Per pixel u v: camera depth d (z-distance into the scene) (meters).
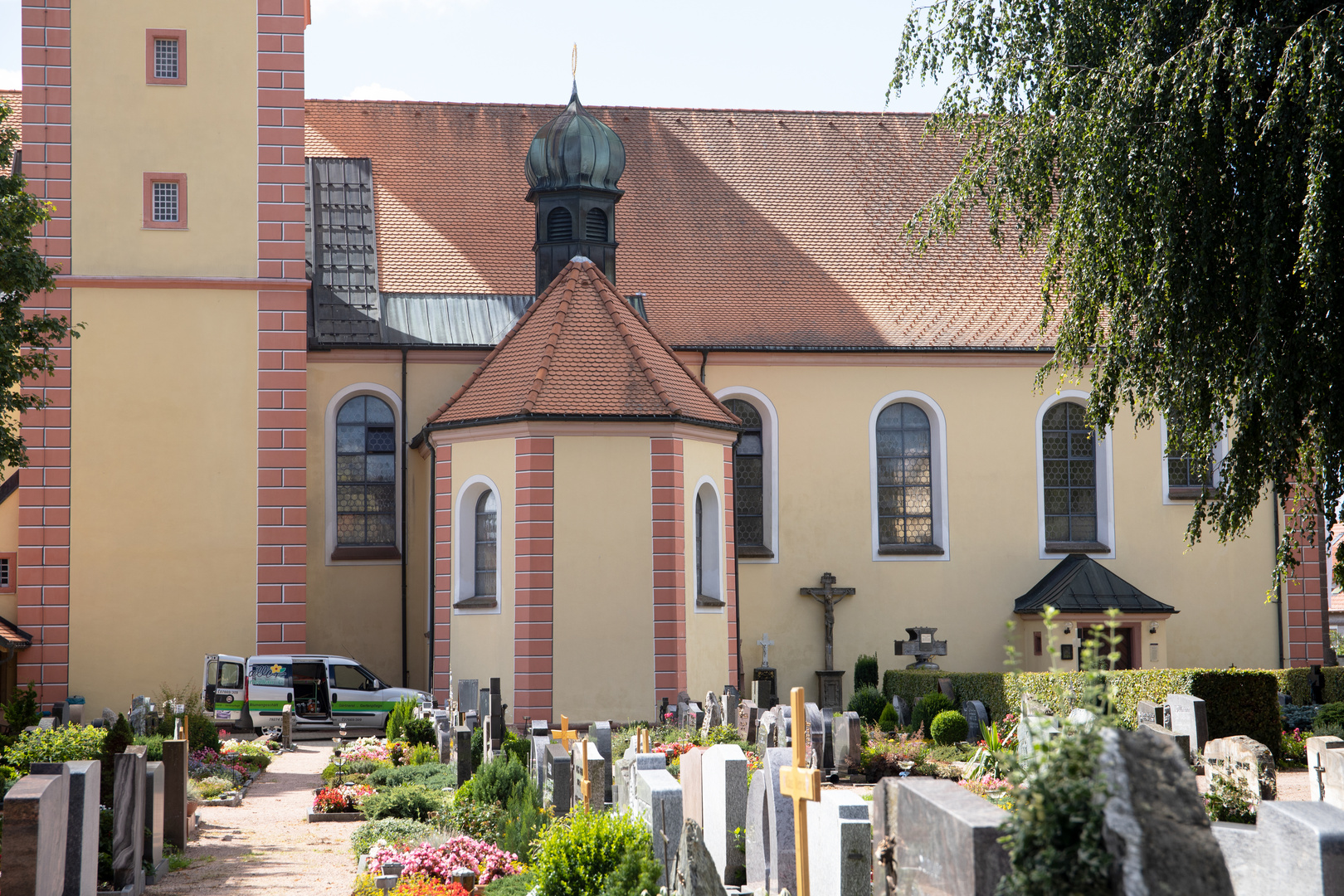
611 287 32.62
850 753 20.97
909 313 37.41
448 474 30.64
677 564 29.33
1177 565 36.81
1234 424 17.89
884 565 36.00
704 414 30.86
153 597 30.08
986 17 21.00
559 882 11.23
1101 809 5.18
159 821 14.84
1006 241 39.22
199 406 30.70
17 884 9.96
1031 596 36.06
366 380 34.53
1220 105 16.64
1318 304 15.90
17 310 23.84
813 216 39.56
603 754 17.81
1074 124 18.64
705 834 12.97
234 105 31.33
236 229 31.14
